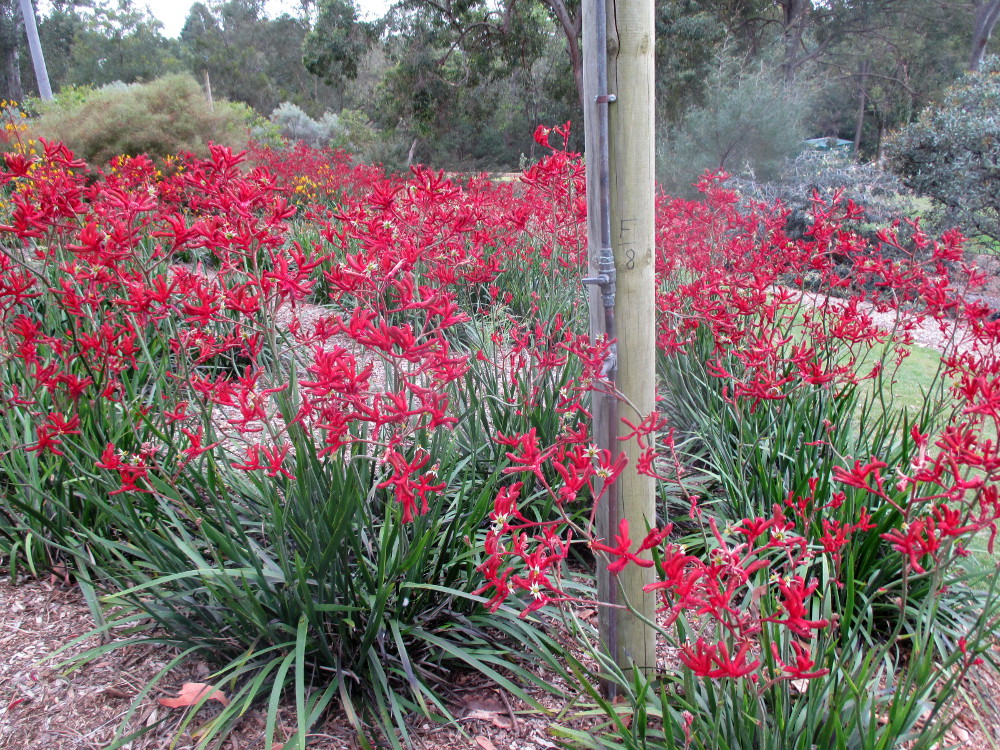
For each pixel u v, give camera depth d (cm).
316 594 249
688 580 145
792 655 213
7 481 325
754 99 1437
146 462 262
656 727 222
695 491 356
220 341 363
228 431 398
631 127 202
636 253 212
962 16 2975
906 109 3653
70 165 360
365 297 254
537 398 338
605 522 225
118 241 266
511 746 226
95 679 244
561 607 222
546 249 556
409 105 2384
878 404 537
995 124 1140
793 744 192
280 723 230
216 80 4872
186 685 231
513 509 175
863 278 389
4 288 288
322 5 2319
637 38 197
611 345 212
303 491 242
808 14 2875
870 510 294
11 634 263
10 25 4172
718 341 355
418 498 207
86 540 288
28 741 219
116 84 1669
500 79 2491
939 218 1200
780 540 167
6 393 334
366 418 196
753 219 451
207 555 280
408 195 322
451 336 488
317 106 4353
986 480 171
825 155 1387
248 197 263
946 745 218
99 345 303
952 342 338
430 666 255
